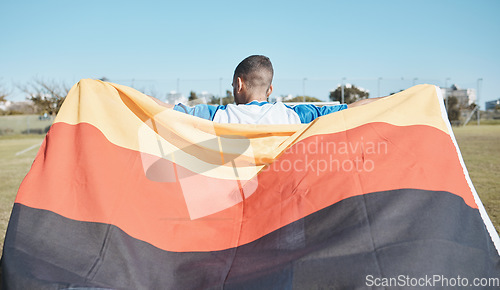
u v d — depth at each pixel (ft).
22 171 26.86
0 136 76.07
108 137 7.00
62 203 6.05
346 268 5.07
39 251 5.50
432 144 6.74
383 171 6.27
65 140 6.77
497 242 5.74
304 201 6.19
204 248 6.12
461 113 79.05
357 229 5.44
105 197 6.16
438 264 5.02
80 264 5.44
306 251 5.39
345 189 6.09
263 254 5.71
